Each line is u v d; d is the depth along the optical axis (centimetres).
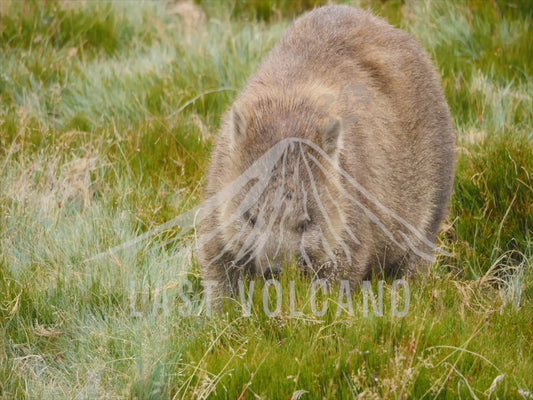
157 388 1506
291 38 1970
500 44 2911
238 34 3148
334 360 1501
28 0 3247
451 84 2670
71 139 2425
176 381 1530
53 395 1547
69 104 2759
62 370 1653
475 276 1961
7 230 2011
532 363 1537
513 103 2570
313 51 1903
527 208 2089
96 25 3222
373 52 1977
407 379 1405
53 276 1858
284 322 1606
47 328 1755
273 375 1481
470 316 1692
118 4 3391
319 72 1838
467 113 2597
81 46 3086
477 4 3106
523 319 1725
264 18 3488
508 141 2258
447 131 2136
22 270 1881
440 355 1526
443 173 2105
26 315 1786
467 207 2178
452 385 1459
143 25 3334
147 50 3156
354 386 1437
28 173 2202
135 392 1511
